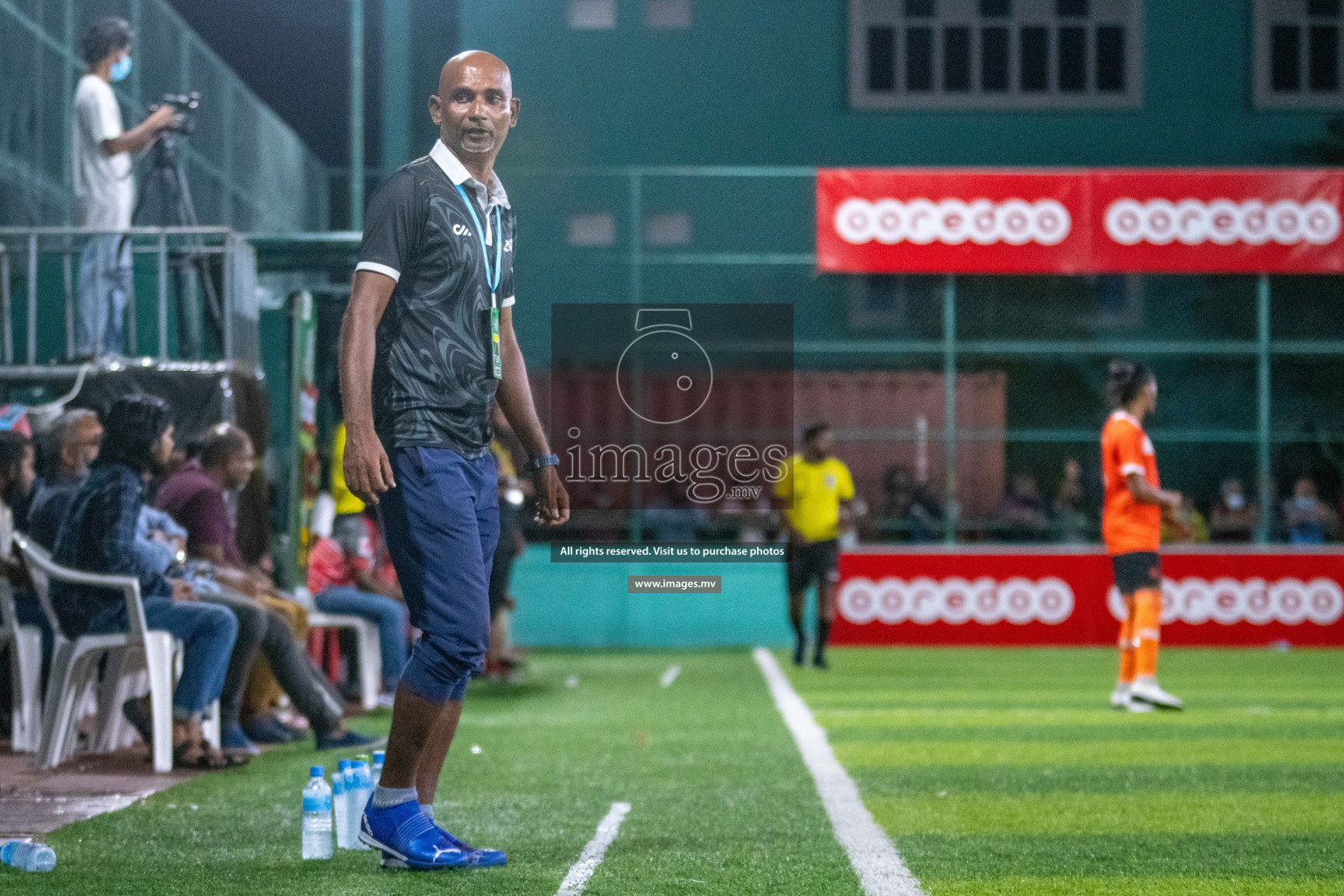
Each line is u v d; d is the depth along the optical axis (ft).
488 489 51.83
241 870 51.34
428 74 255.70
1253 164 262.26
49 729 76.48
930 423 218.38
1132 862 54.95
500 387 54.95
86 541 75.31
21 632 82.99
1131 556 113.09
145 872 51.03
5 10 123.34
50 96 133.69
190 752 77.36
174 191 122.52
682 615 197.06
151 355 117.60
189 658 77.87
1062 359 250.57
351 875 50.42
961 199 195.62
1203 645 192.95
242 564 96.78
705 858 54.60
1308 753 88.79
